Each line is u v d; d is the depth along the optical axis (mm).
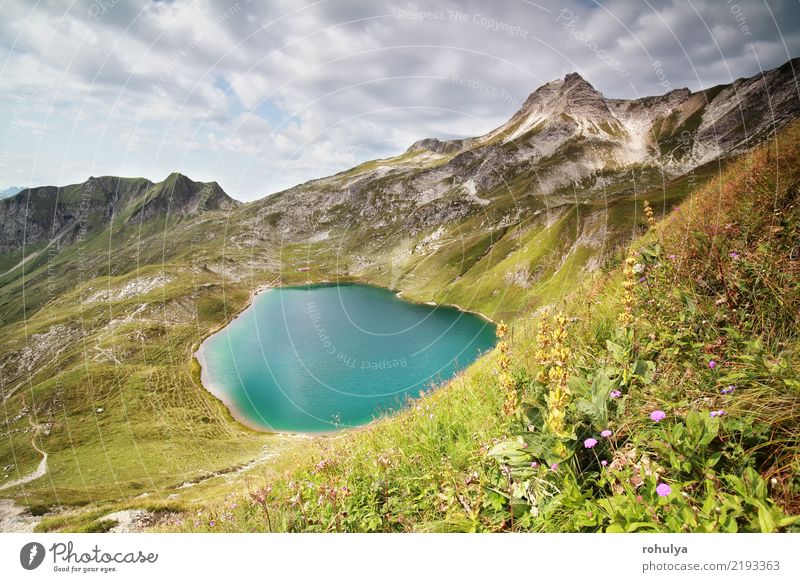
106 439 61406
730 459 2525
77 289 143875
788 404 2623
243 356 80500
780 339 3346
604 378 3422
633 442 3010
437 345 70250
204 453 51375
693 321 3840
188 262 150250
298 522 4211
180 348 90250
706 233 5418
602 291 7137
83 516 26328
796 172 5289
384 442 5797
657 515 2518
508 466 3299
